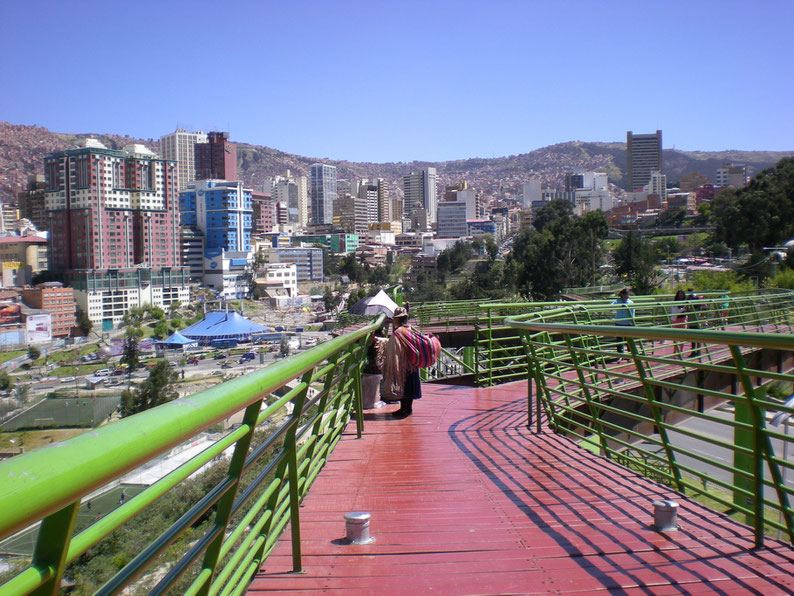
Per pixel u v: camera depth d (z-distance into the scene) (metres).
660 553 3.86
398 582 3.51
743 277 47.25
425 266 166.12
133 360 87.81
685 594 3.32
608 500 4.91
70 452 1.20
